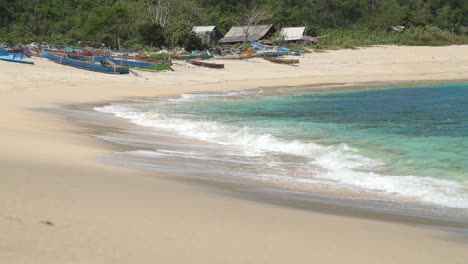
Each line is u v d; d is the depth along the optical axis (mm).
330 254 5574
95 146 13445
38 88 30844
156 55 53219
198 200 7930
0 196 6605
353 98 32938
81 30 69188
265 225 6656
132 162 11570
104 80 37719
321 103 29516
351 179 11188
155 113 23000
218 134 17344
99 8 70562
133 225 5957
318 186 10461
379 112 25359
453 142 16406
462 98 32781
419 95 35125
